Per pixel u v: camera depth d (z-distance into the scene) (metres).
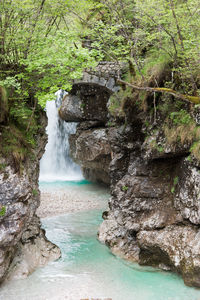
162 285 7.39
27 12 7.02
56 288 7.18
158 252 8.07
